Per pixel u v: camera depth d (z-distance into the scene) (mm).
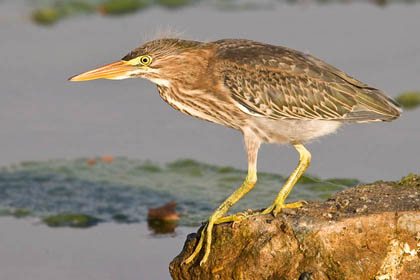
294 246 9766
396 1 23688
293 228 9781
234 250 10117
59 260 12227
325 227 9648
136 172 15977
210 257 10258
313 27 21422
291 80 11281
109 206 14477
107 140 17109
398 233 9664
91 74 11617
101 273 11750
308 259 9680
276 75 11297
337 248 9641
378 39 20438
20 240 13078
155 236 13164
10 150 16781
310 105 11266
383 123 16797
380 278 9625
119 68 11641
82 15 23844
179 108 11914
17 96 18703
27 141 17078
